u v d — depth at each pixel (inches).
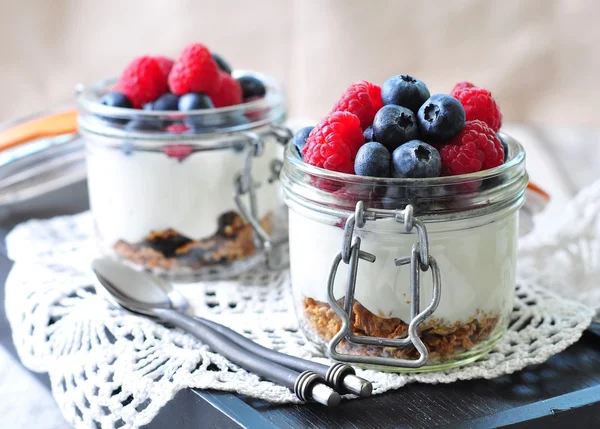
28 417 22.5
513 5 39.3
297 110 43.2
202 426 19.3
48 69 45.1
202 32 43.1
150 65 23.3
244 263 23.8
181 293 22.7
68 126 27.6
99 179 23.6
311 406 19.0
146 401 19.7
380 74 41.5
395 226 18.8
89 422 19.9
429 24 40.3
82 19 44.1
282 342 21.0
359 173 18.9
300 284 20.3
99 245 24.2
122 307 21.6
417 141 19.0
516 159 19.5
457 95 20.2
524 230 25.1
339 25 41.4
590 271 23.7
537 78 39.8
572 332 20.6
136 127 22.7
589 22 38.5
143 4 43.3
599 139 34.6
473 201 18.9
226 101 23.4
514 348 20.5
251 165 23.3
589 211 24.2
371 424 18.5
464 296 19.5
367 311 19.5
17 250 24.7
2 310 24.6
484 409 18.9
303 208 19.7
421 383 19.6
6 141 27.2
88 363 20.4
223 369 19.8
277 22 42.4
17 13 44.3
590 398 19.0
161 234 23.3
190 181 23.0
